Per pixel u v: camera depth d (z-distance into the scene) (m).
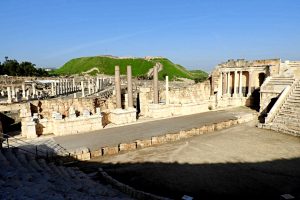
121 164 18.64
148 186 14.94
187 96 47.47
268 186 14.81
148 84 70.44
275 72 43.31
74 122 27.39
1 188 10.38
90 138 25.25
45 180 12.49
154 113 36.47
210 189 14.49
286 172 16.80
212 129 28.39
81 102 33.16
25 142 23.48
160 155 20.47
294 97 30.62
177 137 24.97
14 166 14.20
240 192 14.12
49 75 111.06
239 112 40.94
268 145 22.78
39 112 30.66
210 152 21.06
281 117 29.02
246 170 17.22
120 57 138.38
